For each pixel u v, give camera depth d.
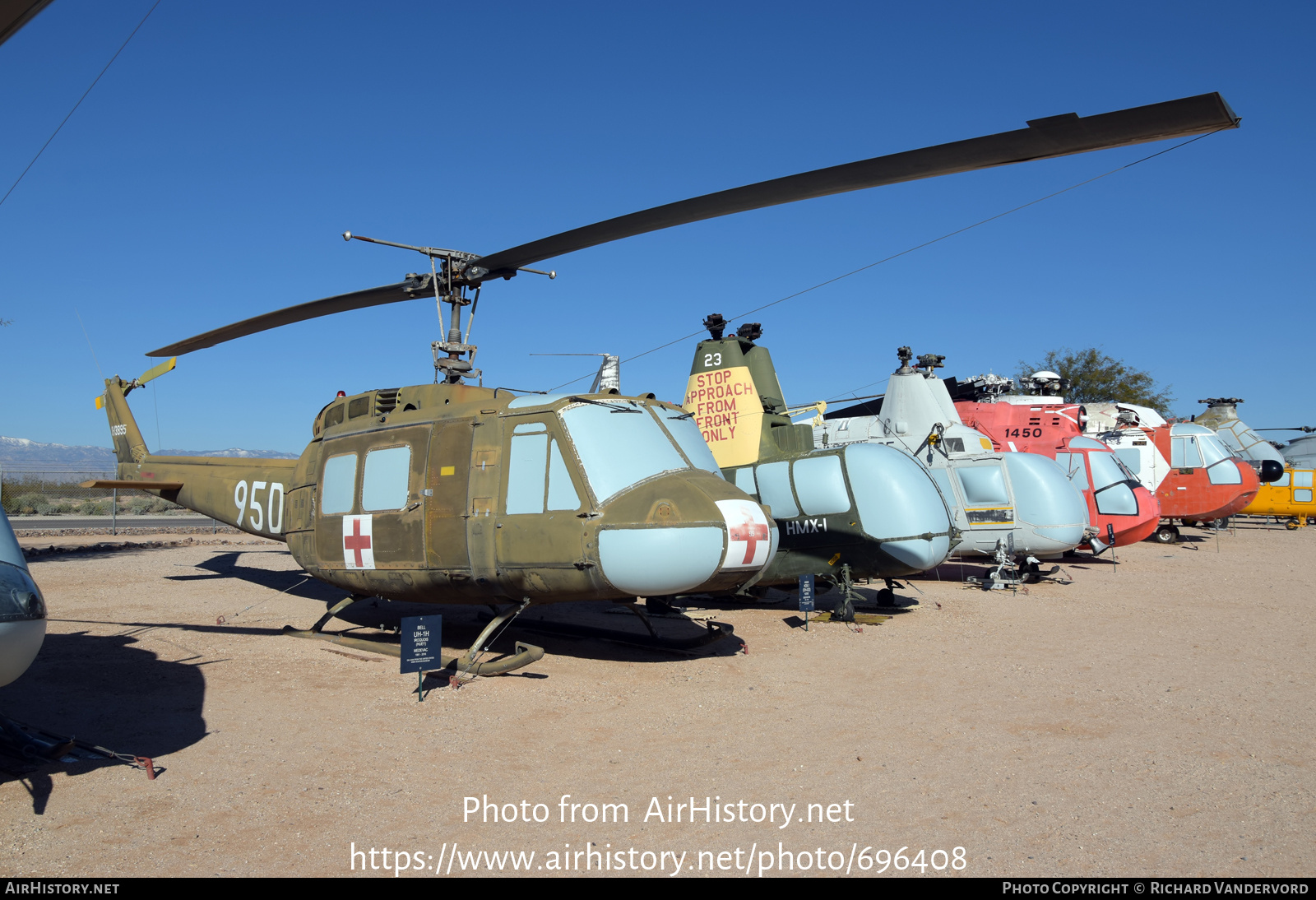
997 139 4.60
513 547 7.50
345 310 9.53
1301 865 3.93
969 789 4.89
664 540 6.98
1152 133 4.34
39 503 36.28
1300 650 8.75
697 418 12.98
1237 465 23.20
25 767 5.12
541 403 7.81
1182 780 5.04
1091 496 17.83
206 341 10.33
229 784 4.88
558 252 7.87
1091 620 10.69
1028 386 24.12
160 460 12.68
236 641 9.04
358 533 8.58
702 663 8.21
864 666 8.11
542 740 5.78
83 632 9.41
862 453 11.46
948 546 11.17
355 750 5.53
